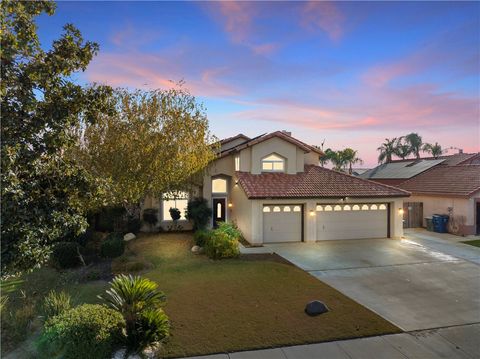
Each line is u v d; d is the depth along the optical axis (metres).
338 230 19.12
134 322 6.91
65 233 7.76
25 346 6.73
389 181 32.06
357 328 7.77
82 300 9.41
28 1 6.75
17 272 6.96
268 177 20.31
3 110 6.38
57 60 7.03
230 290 10.38
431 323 8.11
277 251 16.14
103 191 8.19
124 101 16.80
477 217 20.56
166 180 17.91
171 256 14.95
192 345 6.94
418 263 13.84
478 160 30.27
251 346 6.92
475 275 12.16
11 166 6.38
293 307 9.04
